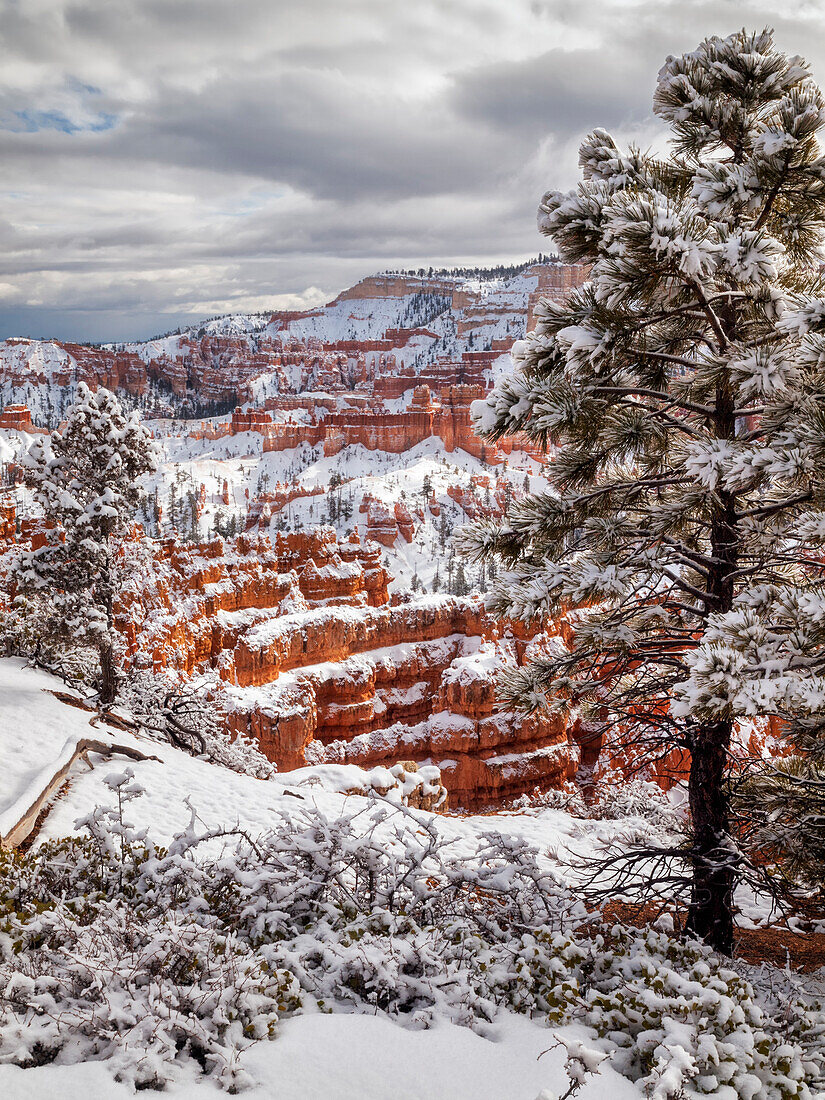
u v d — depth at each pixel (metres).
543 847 14.36
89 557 21.20
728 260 7.32
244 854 7.24
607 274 7.30
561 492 9.62
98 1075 3.96
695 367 8.55
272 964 5.57
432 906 7.27
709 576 9.12
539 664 9.65
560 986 5.50
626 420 8.88
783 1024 5.64
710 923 8.79
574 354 7.93
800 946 10.25
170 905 6.36
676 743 9.10
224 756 23.98
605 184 8.38
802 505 8.54
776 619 7.05
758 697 5.82
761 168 8.26
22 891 6.50
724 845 8.49
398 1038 4.75
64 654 22.58
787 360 7.46
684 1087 4.54
